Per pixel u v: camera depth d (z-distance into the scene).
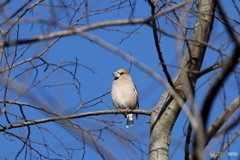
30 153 10.65
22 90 8.37
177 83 10.53
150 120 11.44
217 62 7.55
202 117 5.08
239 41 5.20
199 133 5.05
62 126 10.61
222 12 5.27
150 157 10.61
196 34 10.49
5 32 9.93
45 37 5.71
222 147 8.20
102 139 9.69
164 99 11.44
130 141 9.41
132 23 5.72
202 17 10.49
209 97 4.96
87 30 5.77
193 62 10.26
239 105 9.11
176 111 11.01
